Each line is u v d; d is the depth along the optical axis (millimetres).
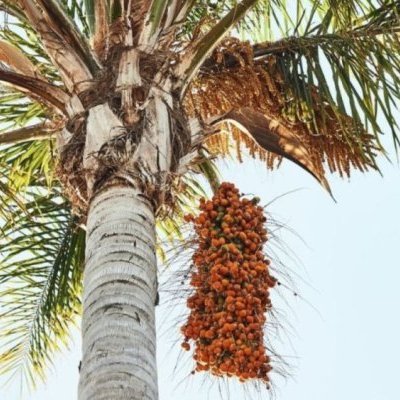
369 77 7129
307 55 7250
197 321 5496
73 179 6148
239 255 5652
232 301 5426
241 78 7227
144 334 5105
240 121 6980
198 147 6516
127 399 4777
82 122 6164
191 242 6039
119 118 6020
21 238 8172
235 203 5902
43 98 6441
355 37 7289
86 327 5168
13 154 8141
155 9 6469
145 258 5461
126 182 5766
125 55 6254
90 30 7098
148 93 6148
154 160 5930
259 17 8445
